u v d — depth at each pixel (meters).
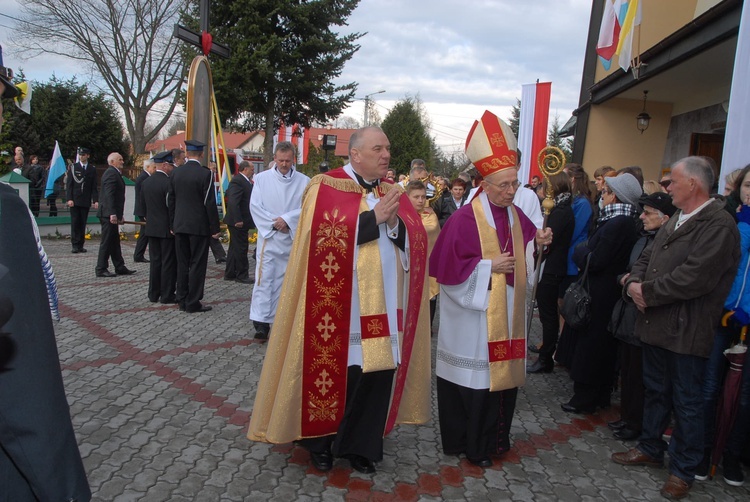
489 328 3.44
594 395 4.41
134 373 4.88
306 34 23.59
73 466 1.51
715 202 3.20
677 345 3.22
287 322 3.27
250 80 22.41
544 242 3.90
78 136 26.33
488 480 3.43
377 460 3.35
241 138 53.22
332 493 3.19
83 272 9.55
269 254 5.70
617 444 3.99
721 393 3.54
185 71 23.73
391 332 3.33
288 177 5.77
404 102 40.59
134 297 7.76
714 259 3.05
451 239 3.50
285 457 3.57
